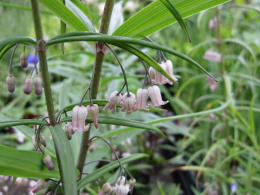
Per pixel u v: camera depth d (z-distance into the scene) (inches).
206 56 14.8
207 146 18.4
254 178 13.9
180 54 5.0
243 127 13.7
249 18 26.3
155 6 5.9
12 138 18.2
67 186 4.3
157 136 19.5
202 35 22.1
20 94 21.0
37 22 5.2
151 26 6.3
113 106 6.5
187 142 19.0
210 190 15.2
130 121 6.1
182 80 24.2
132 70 23.1
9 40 5.1
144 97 6.7
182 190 17.1
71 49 24.2
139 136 18.7
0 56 6.0
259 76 22.1
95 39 4.9
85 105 6.6
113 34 6.4
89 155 9.7
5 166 5.5
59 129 5.4
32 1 5.0
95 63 6.6
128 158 7.6
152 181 17.3
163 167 17.9
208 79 14.9
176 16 5.4
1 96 22.1
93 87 6.8
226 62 22.0
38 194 11.9
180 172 17.6
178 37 25.8
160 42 26.2
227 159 13.1
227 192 13.7
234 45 23.7
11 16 18.3
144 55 5.2
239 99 21.7
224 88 14.4
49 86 5.6
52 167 5.8
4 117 7.4
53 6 6.1
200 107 23.2
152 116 14.6
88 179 6.6
